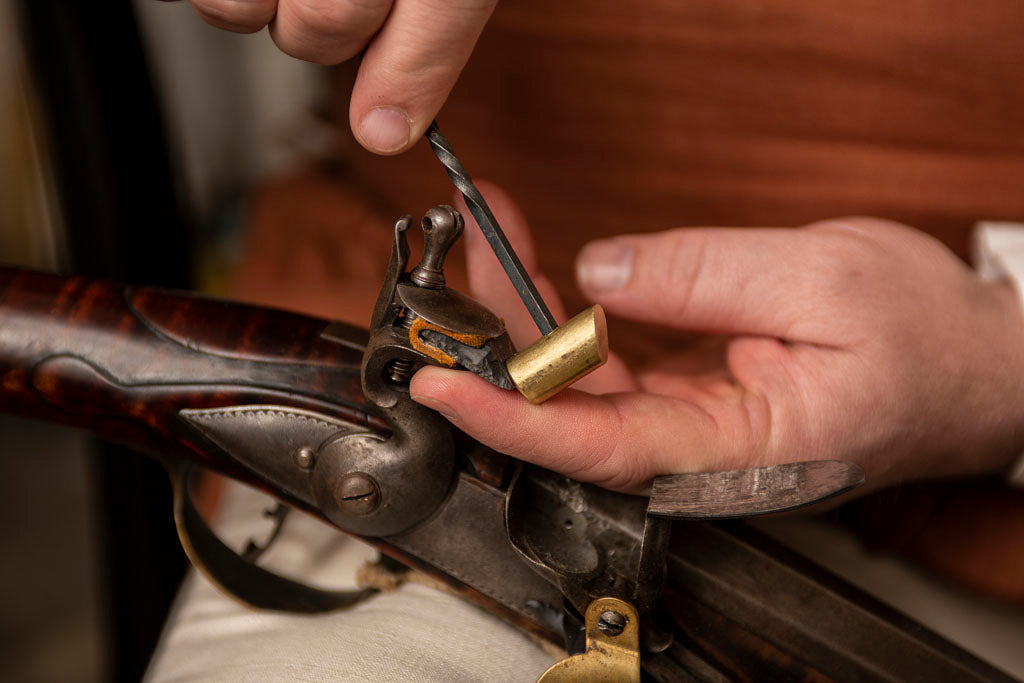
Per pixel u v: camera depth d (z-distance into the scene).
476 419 0.39
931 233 0.55
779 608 0.42
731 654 0.42
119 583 0.68
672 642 0.42
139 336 0.43
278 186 0.75
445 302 0.38
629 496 0.42
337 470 0.41
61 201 0.68
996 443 0.49
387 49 0.39
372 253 0.63
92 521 1.04
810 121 0.54
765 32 0.53
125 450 0.64
